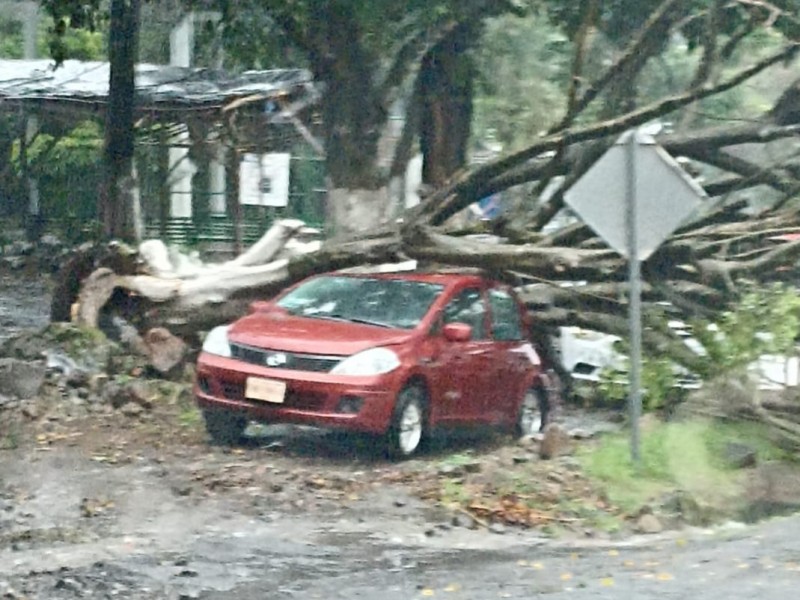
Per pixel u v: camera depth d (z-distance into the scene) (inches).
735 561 394.9
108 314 722.8
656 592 346.3
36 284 1278.3
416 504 478.3
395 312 575.8
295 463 535.2
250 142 1337.4
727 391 598.9
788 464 570.3
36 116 1444.4
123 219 807.7
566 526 470.6
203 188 1542.8
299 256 710.5
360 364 536.7
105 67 1444.4
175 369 681.6
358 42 818.8
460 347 579.5
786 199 680.4
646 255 524.4
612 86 845.8
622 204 524.4
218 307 711.7
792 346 603.5
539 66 1211.2
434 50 909.8
